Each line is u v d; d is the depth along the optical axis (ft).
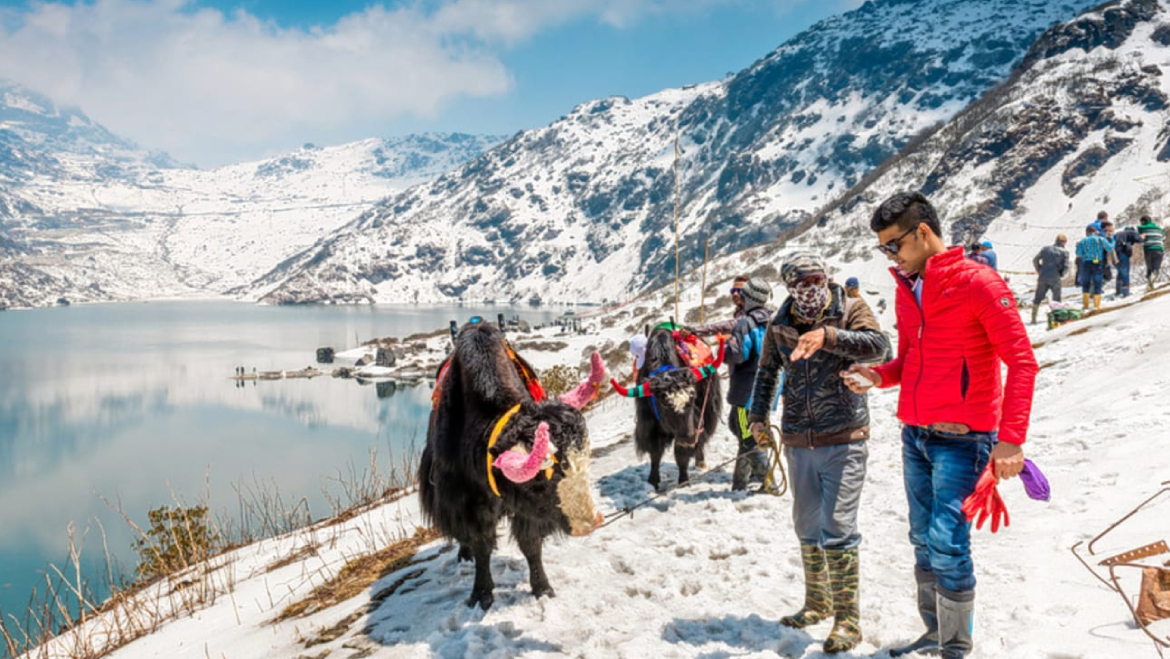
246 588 23.97
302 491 112.78
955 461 12.07
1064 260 54.65
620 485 29.01
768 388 15.46
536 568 18.10
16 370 384.68
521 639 16.08
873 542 19.85
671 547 21.29
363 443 179.52
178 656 18.54
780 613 16.21
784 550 20.16
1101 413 25.79
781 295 169.48
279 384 308.19
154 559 30.53
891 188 394.52
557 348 240.12
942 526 12.10
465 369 17.15
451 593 19.07
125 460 194.39
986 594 15.37
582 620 16.81
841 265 235.81
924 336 12.23
